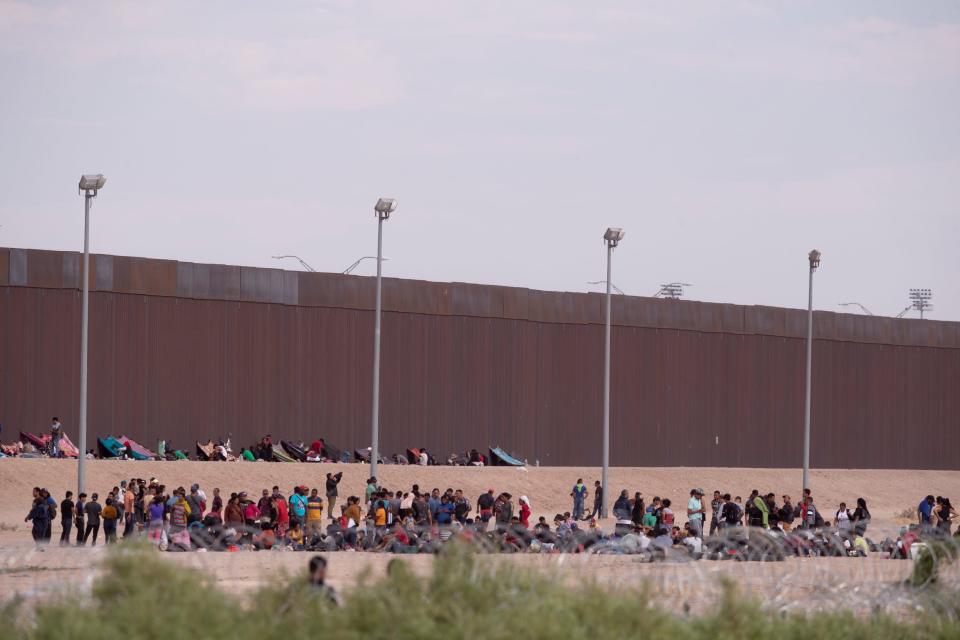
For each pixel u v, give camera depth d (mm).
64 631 43438
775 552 85062
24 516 134875
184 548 92562
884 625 58938
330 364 198125
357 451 198375
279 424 193375
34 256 174750
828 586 64812
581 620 50062
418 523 104062
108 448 171250
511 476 186250
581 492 150000
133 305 182000
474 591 48781
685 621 53094
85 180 132500
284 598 47312
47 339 175125
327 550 96938
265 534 93562
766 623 55281
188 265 186750
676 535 92188
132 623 43781
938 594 64188
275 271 194250
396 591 47875
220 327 189000
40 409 174125
